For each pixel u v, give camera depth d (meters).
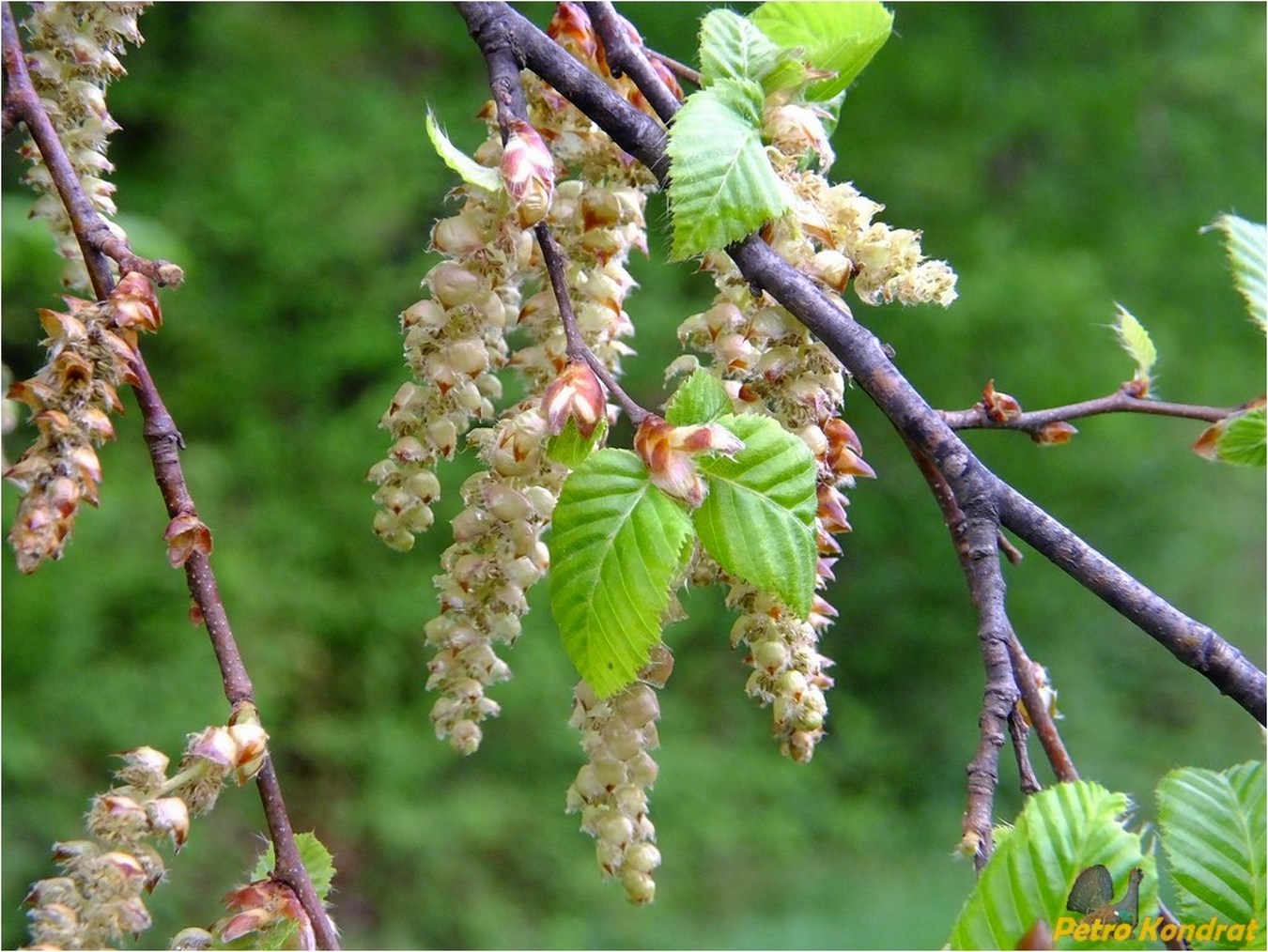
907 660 6.97
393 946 5.48
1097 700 6.81
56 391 0.96
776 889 6.03
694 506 1.02
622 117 1.18
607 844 1.13
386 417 1.21
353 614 5.98
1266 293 1.22
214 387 6.17
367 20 6.66
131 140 6.38
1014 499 1.03
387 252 6.48
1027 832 0.95
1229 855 1.06
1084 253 7.24
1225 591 7.10
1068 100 7.38
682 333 1.23
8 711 5.33
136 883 0.88
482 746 5.96
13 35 1.20
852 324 1.08
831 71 1.26
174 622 5.68
